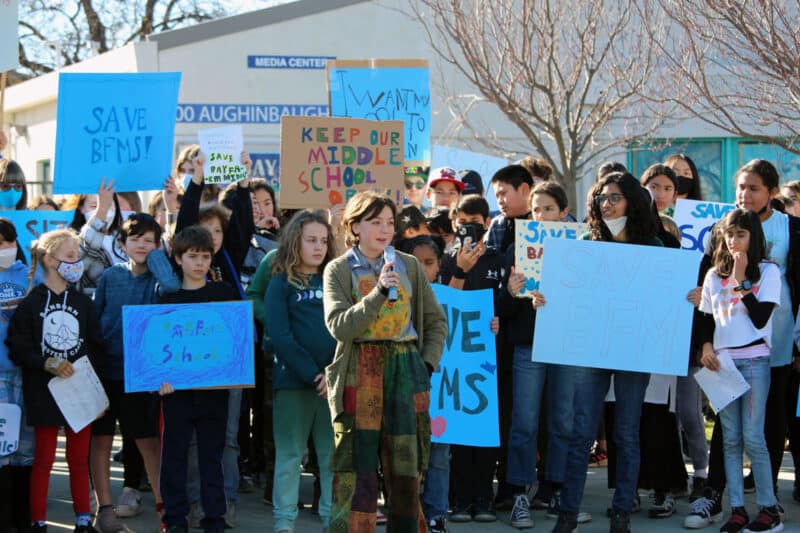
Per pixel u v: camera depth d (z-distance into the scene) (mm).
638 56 12484
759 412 6520
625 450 6332
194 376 6047
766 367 6523
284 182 7527
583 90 12836
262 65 15945
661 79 11992
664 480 6980
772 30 9258
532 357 6344
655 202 7098
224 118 15914
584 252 6383
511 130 15773
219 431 6160
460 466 6945
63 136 7227
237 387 6379
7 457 6078
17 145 23828
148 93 7359
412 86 8742
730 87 11969
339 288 5500
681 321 6328
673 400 6914
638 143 14484
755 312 6449
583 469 6293
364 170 7656
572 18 13195
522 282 6656
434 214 7645
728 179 15367
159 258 6348
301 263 6184
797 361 7227
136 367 6012
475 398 6570
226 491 6652
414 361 5484
